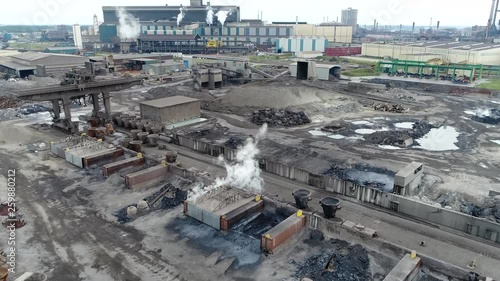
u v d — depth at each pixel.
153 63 136.50
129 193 37.47
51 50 178.62
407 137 52.28
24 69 117.50
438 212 30.47
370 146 50.56
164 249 28.05
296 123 61.97
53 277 24.81
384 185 37.50
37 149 50.84
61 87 57.16
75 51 186.62
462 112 71.06
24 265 26.03
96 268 25.83
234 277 24.89
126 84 65.62
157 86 102.44
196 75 94.56
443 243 27.91
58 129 60.81
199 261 26.61
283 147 49.25
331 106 71.69
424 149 49.44
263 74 103.81
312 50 196.25
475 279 22.61
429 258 24.34
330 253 27.19
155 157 46.06
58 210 34.00
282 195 36.31
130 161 42.72
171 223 31.83
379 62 123.38
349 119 66.25
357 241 27.94
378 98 82.88
